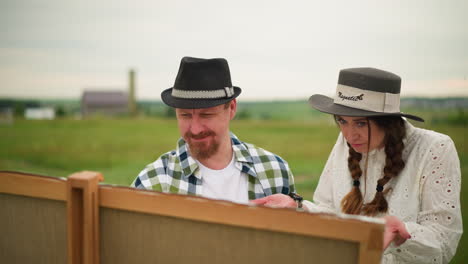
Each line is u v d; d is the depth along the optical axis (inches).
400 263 68.8
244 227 39.9
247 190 75.3
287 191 78.7
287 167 80.0
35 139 273.0
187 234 42.3
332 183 82.7
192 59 69.7
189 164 70.7
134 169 245.8
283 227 38.1
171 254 43.4
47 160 251.8
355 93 68.7
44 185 45.3
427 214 68.4
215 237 41.3
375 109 67.4
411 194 70.3
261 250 39.9
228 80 68.6
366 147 71.1
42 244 48.3
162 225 43.1
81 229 44.3
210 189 72.1
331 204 83.4
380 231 35.2
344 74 71.2
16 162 247.8
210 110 64.7
